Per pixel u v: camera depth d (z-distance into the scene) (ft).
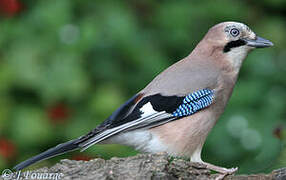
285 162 29.84
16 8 39.04
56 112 37.76
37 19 40.24
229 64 32.60
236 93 42.73
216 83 31.63
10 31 39.81
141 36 42.83
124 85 41.04
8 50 39.32
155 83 31.63
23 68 38.34
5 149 36.32
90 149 36.06
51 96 38.09
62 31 39.81
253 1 48.98
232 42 32.50
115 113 29.99
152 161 26.30
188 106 30.68
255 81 44.21
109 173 25.66
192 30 45.80
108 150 36.04
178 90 30.91
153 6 45.24
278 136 30.07
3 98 37.88
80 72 38.63
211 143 40.42
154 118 30.30
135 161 26.25
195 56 33.01
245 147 39.81
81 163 26.58
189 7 45.93
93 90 39.09
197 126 30.73
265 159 30.30
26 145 37.40
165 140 30.42
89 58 40.73
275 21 48.37
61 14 40.27
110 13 41.96
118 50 41.27
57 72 38.45
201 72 31.76
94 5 42.27
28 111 37.83
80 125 37.78
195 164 26.76
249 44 32.60
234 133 40.57
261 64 44.98
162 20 44.91
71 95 38.17
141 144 30.50
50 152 29.04
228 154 39.99
